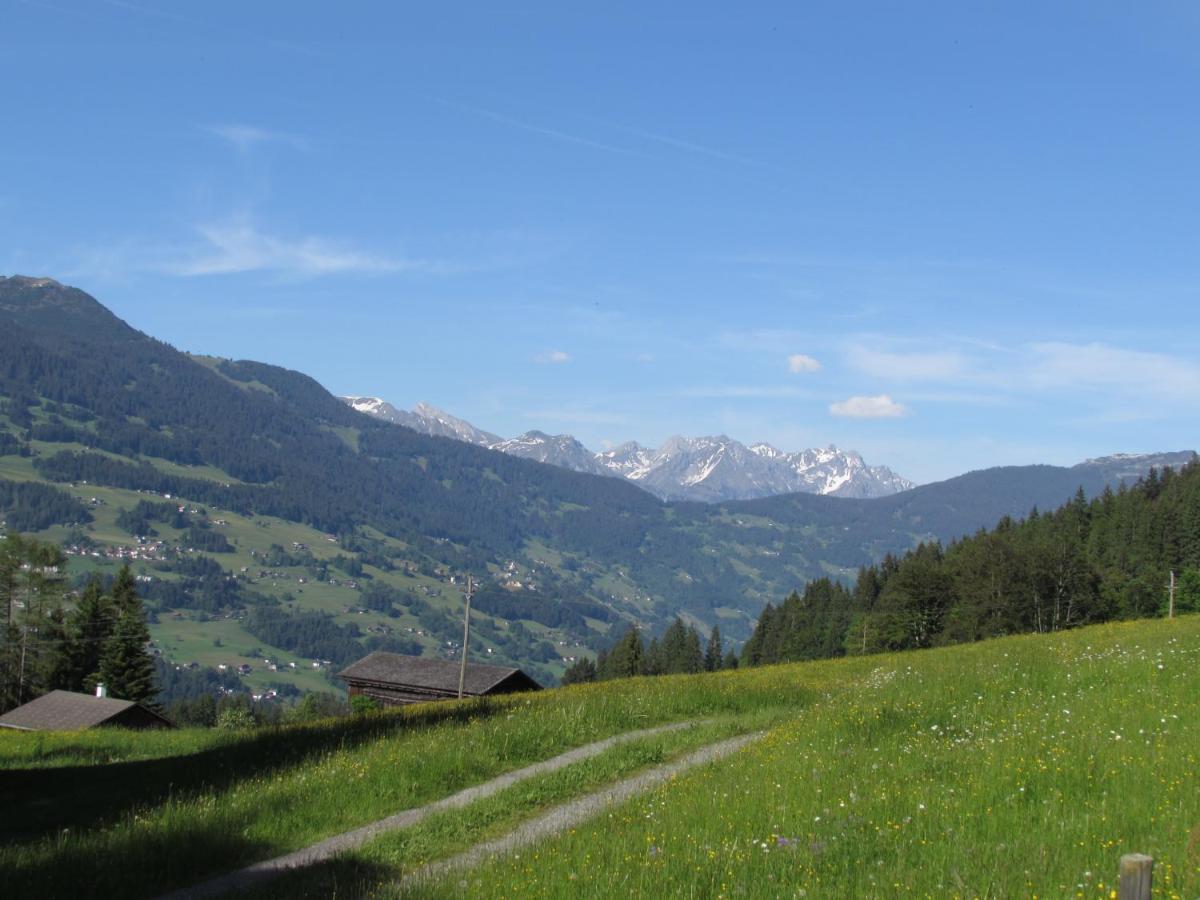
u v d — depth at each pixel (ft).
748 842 38.06
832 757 54.24
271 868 48.08
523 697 111.75
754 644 508.12
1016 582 360.69
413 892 37.60
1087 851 32.04
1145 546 434.30
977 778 43.32
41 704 190.08
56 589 287.07
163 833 52.08
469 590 217.77
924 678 88.58
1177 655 78.13
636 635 443.73
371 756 67.46
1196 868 29.48
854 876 32.83
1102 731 50.39
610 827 44.62
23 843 54.44
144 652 295.28
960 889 29.43
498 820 53.36
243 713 308.81
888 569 517.14
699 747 70.13
